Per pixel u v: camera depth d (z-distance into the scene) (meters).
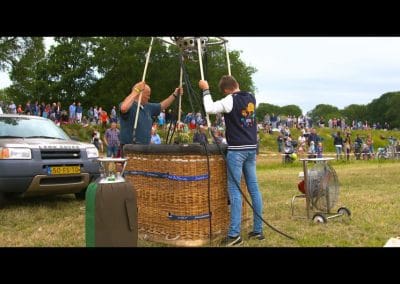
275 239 5.50
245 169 5.49
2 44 35.47
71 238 5.64
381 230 5.97
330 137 46.12
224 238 5.45
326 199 6.93
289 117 47.34
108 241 4.14
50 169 7.68
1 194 7.50
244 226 5.93
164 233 5.29
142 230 5.55
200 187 5.15
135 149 5.56
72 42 61.41
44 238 5.63
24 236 5.76
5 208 7.66
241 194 5.31
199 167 5.14
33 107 33.06
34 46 36.94
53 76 61.38
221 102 5.24
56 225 6.43
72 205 8.12
